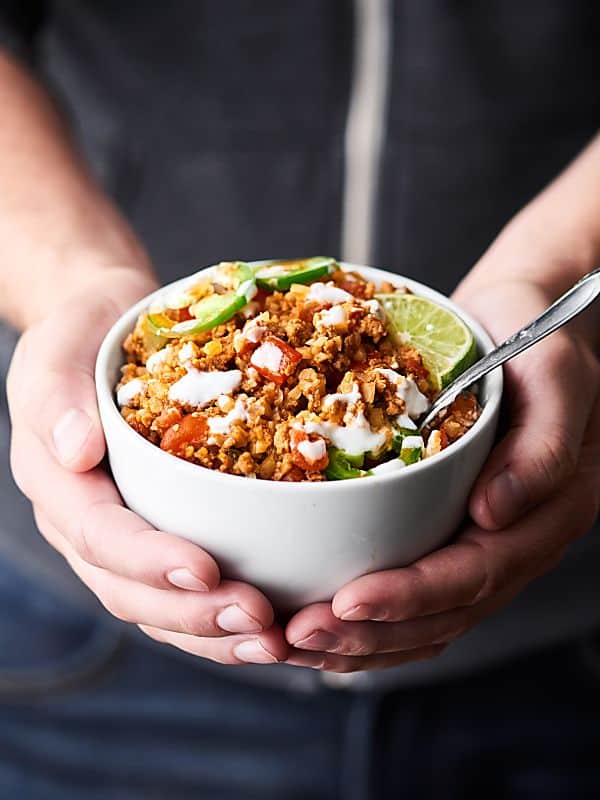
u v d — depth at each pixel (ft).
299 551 1.19
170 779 2.31
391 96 2.16
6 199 1.90
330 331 1.29
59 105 2.18
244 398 1.23
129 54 2.25
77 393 1.35
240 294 1.32
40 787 2.36
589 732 2.26
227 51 2.18
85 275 1.67
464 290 1.69
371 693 2.20
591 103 2.19
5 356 2.18
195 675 2.28
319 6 2.12
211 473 1.15
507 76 2.15
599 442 1.50
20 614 2.37
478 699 2.24
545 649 2.23
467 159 2.18
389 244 2.24
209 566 1.18
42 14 2.35
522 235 1.73
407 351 1.34
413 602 1.23
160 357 1.30
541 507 1.39
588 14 2.13
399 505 1.18
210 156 2.24
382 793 2.21
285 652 1.26
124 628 2.24
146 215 2.32
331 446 1.21
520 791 2.28
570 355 1.44
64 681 2.31
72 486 1.31
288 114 2.20
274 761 2.25
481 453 1.26
